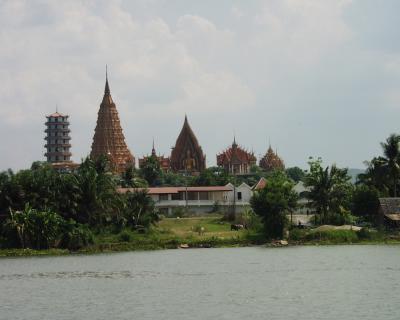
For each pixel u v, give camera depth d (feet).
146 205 588.91
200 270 402.31
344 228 562.25
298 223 620.08
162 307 292.81
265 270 395.55
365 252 473.26
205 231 599.57
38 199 544.62
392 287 328.08
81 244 526.16
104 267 426.51
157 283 358.23
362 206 612.29
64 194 552.82
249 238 551.18
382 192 638.12
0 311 291.58
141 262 447.42
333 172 609.83
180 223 655.76
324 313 273.13
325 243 539.70
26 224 514.27
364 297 304.30
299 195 651.66
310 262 425.69
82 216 560.61
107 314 280.72
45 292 337.31
